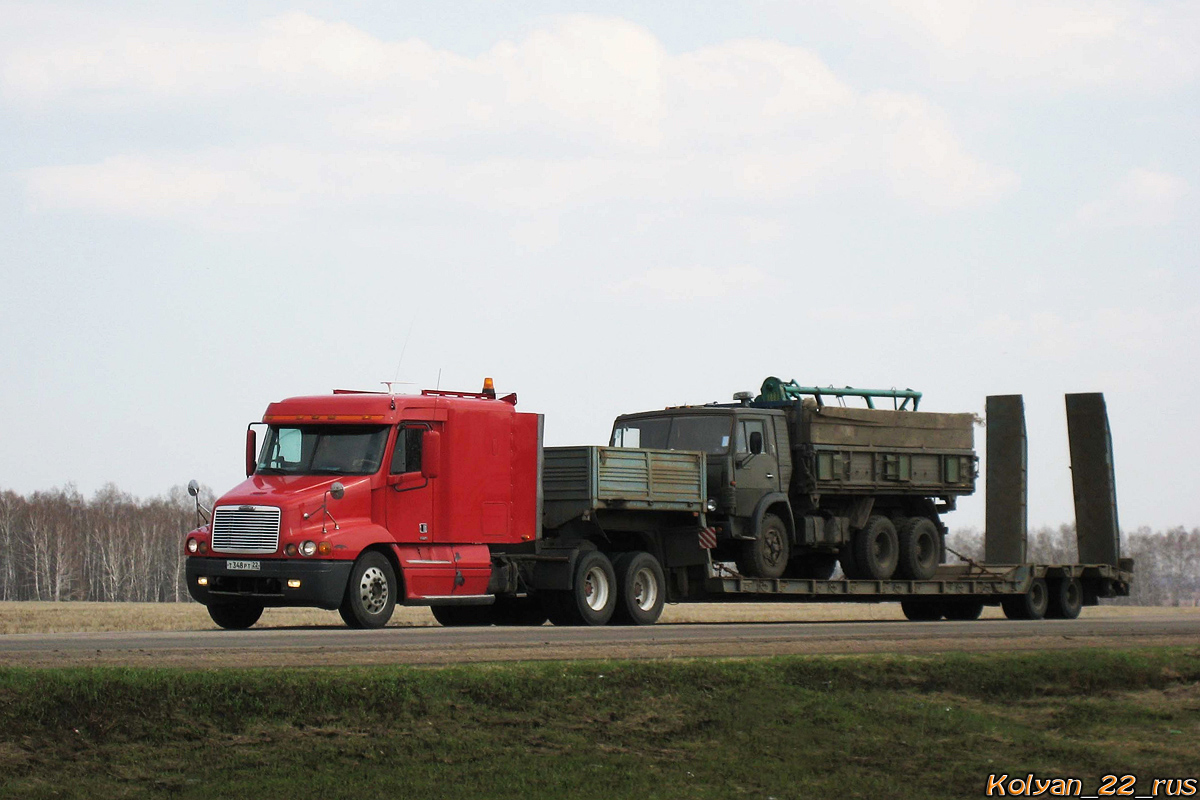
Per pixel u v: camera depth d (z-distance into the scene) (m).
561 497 63.41
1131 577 89.38
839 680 39.16
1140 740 36.66
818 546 76.25
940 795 31.91
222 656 37.69
